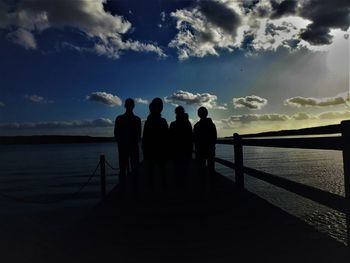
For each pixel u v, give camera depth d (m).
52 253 4.18
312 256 3.39
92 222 5.25
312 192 3.84
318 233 4.11
